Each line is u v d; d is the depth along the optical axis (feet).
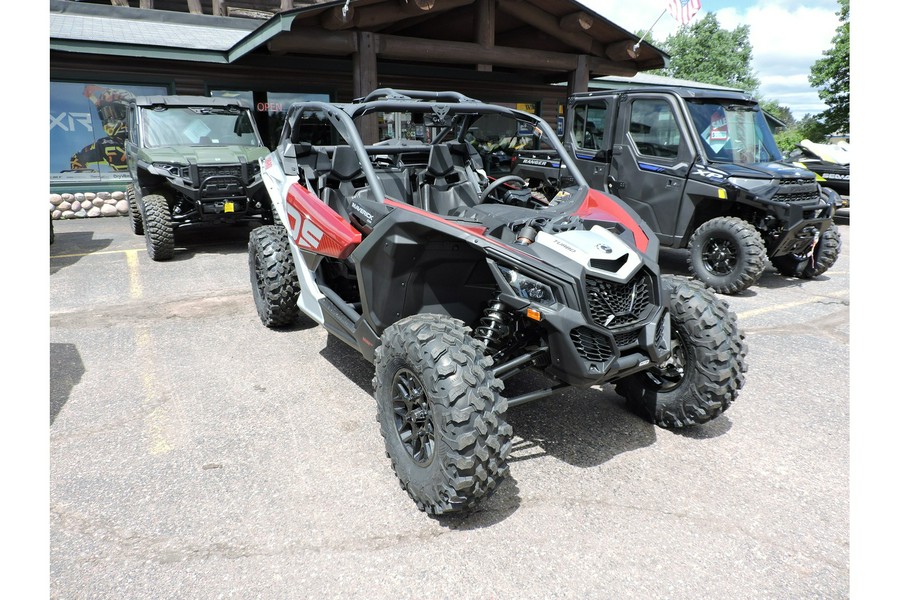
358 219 10.50
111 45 31.48
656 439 10.41
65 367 13.39
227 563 7.36
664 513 8.36
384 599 6.79
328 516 8.27
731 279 19.47
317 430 10.68
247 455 9.84
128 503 8.53
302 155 14.07
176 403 11.69
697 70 190.08
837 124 93.35
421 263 9.36
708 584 7.04
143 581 7.06
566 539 7.82
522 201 12.10
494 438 7.54
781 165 21.02
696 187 20.39
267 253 14.82
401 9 31.40
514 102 50.90
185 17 46.52
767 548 7.65
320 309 12.55
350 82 42.68
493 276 9.63
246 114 28.60
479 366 7.78
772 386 12.65
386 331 8.80
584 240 8.81
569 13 37.65
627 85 54.60
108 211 37.04
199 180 23.53
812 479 9.20
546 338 8.90
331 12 29.73
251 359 13.92
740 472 9.39
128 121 28.50
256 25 49.21
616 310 8.54
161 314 17.20
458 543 7.73
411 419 8.42
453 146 13.75
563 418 11.18
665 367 10.77
